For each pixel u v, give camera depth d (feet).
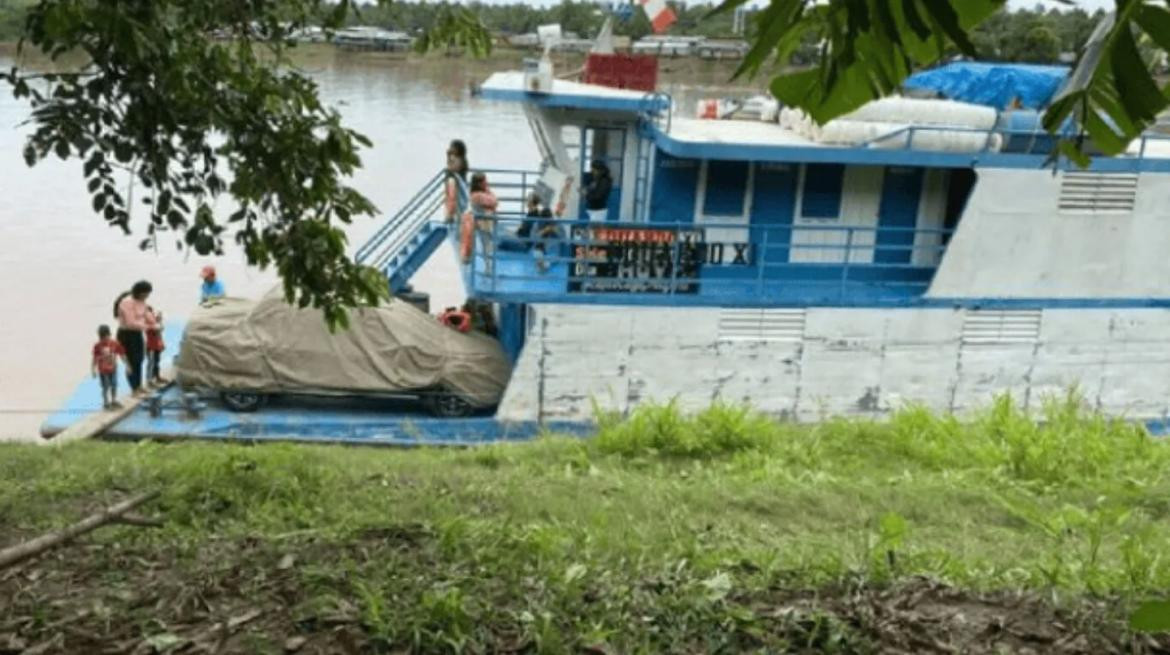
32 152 15.52
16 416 46.21
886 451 31.24
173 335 53.21
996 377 44.50
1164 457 29.30
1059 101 6.04
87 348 56.80
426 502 21.50
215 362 39.99
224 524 18.92
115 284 69.10
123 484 22.02
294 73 18.38
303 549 15.94
